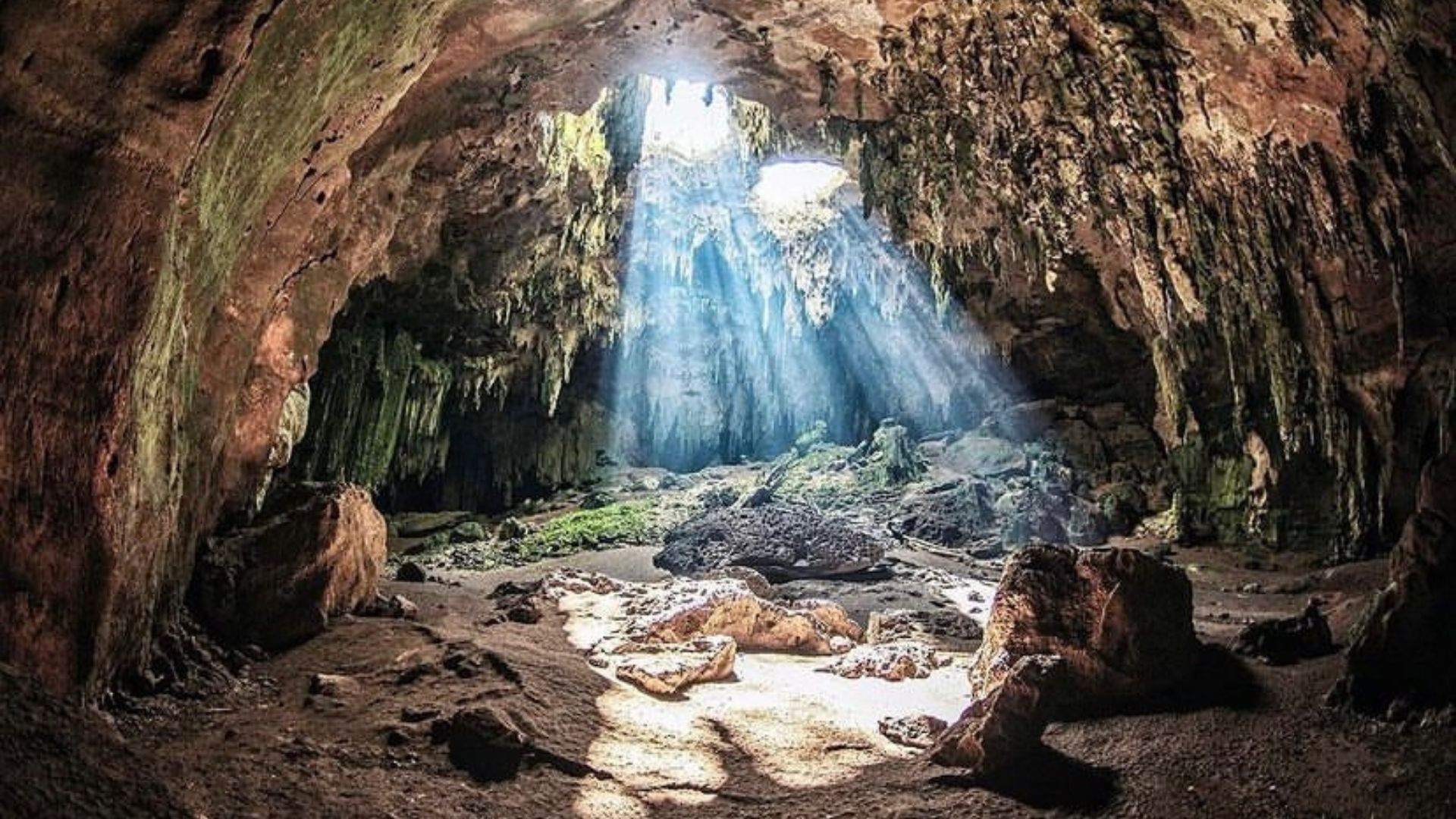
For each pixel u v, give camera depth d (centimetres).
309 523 747
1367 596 812
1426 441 1010
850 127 1434
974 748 505
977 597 1162
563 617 919
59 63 376
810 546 1291
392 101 810
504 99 1193
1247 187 1074
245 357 684
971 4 1053
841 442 2456
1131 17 962
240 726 503
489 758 502
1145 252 1299
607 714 599
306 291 875
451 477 2052
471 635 757
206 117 449
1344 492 1133
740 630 838
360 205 967
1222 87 974
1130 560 623
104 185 402
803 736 591
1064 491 1722
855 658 790
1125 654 591
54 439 391
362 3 622
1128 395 1856
